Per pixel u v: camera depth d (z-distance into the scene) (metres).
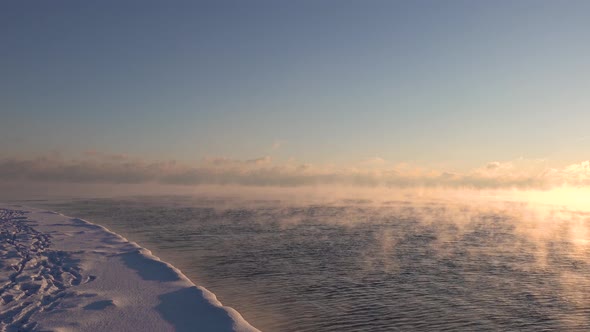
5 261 13.45
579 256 18.17
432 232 26.47
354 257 17.42
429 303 11.14
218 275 14.07
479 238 23.92
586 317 10.12
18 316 8.51
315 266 15.53
